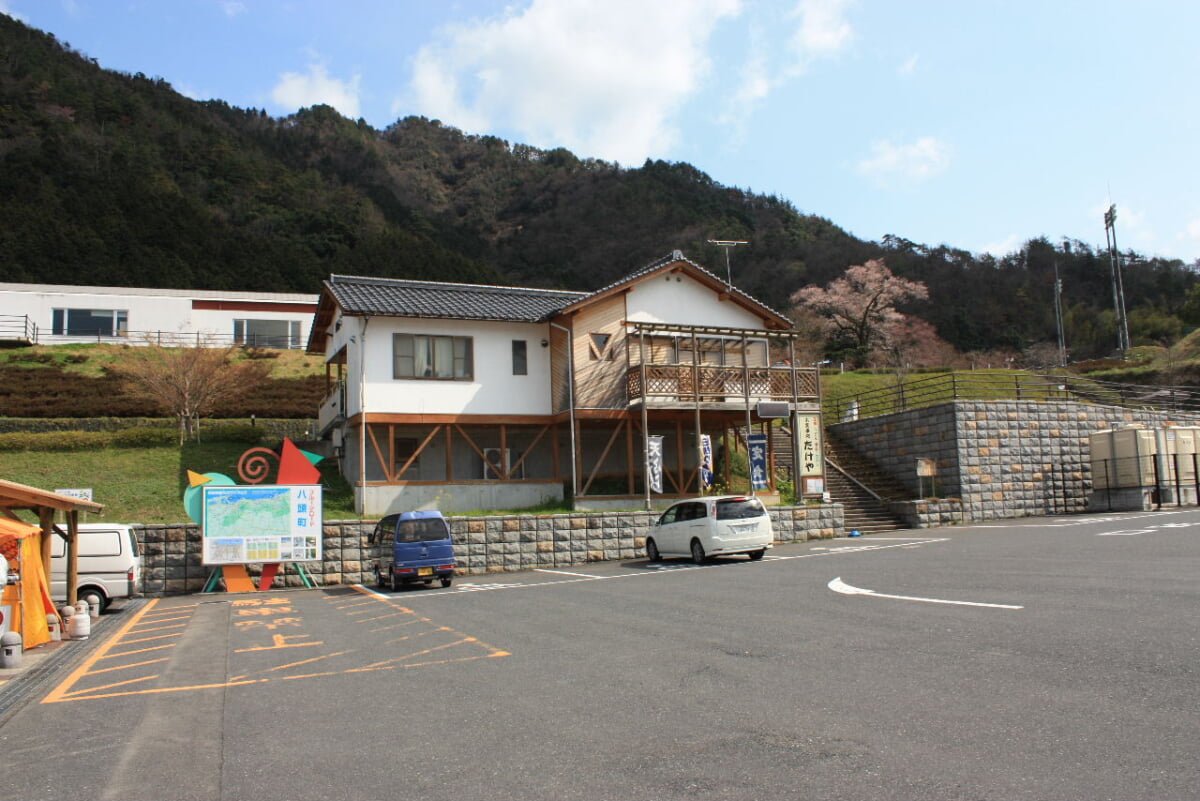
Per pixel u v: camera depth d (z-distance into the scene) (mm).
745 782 4594
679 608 11406
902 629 8688
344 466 26375
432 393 24094
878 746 5059
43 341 43656
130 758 5805
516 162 130500
